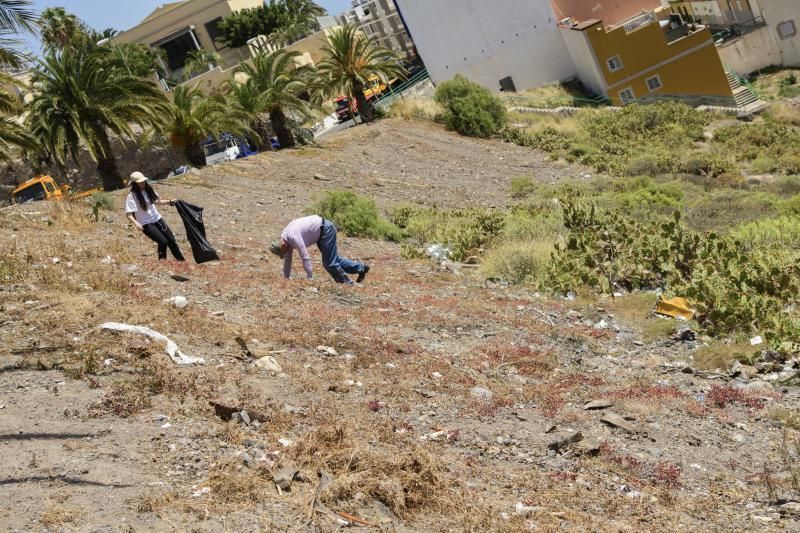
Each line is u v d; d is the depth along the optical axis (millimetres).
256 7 85125
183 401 7070
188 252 16047
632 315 13180
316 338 9750
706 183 33625
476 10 59812
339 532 5141
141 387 7273
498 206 29938
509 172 37344
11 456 5754
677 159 37219
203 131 35469
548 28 59031
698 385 10000
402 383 8633
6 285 10656
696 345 11633
